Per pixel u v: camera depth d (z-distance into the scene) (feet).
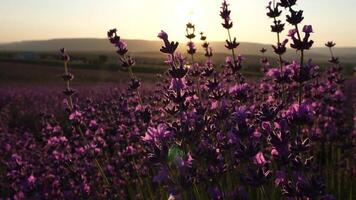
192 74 1.20
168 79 1.71
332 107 1.35
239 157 0.67
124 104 1.70
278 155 0.59
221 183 0.80
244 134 0.68
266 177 0.63
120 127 1.53
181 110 0.80
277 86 1.30
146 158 1.20
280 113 0.83
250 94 1.35
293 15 0.80
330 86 1.46
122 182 1.22
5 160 1.60
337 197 0.94
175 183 0.66
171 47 0.82
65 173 1.24
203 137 0.88
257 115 0.88
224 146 0.78
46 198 1.06
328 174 1.08
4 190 1.26
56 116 2.75
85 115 1.83
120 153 1.35
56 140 1.47
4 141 1.81
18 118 2.96
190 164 0.69
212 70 1.16
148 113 1.06
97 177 1.28
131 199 1.12
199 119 0.84
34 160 1.47
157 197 1.02
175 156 0.66
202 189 0.79
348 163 1.20
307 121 0.64
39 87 5.83
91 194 1.15
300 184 0.54
